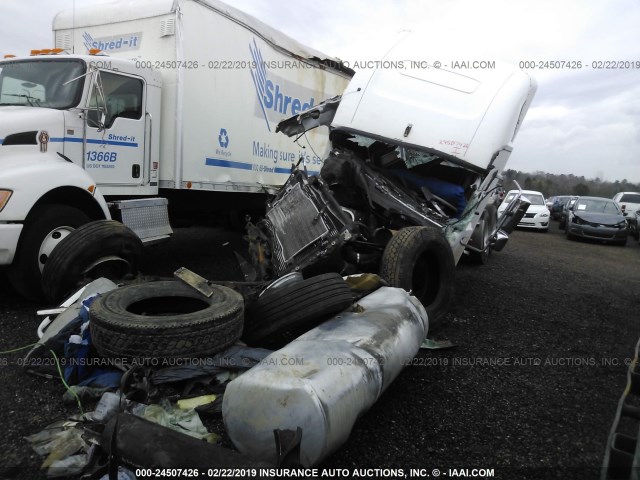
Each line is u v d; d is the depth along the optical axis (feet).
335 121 20.35
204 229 34.40
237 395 8.00
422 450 9.28
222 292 11.76
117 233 14.94
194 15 21.25
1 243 14.48
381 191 18.51
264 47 25.85
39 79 18.80
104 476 7.37
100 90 18.21
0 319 14.70
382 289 12.84
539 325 17.65
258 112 25.91
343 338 9.62
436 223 17.93
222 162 23.82
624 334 17.24
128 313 10.21
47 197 16.14
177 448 6.88
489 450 9.41
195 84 21.70
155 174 21.24
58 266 13.98
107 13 22.47
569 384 12.60
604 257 39.19
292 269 14.97
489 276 25.99
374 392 8.97
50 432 8.68
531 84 19.84
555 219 92.68
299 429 7.18
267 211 18.89
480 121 18.16
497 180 20.25
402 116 18.94
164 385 10.18
